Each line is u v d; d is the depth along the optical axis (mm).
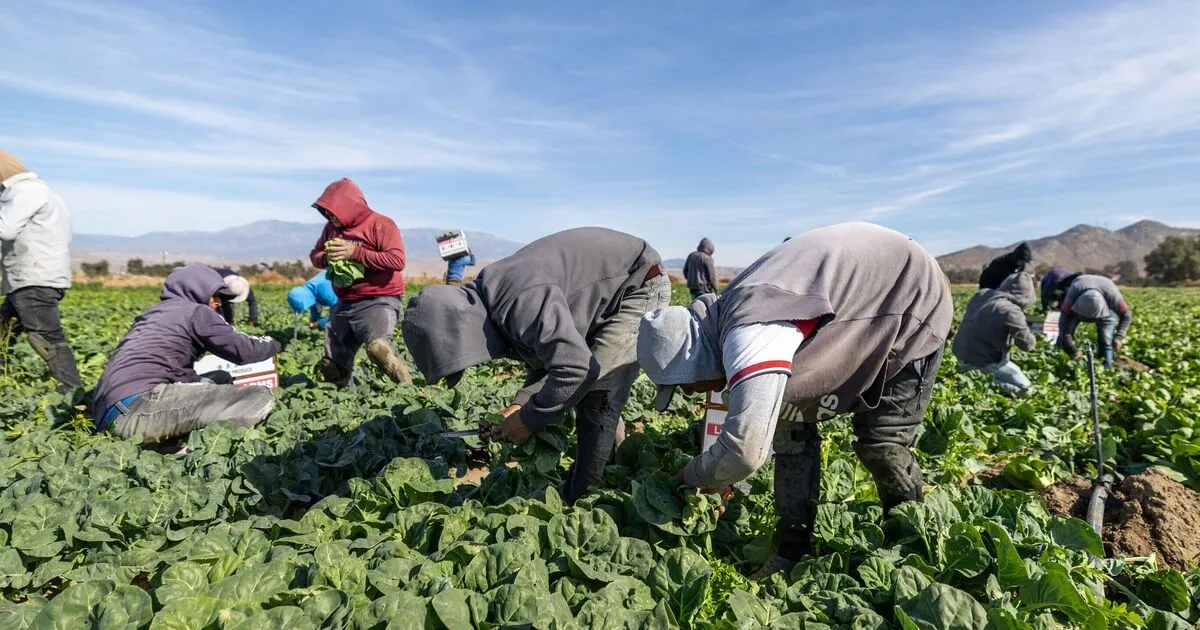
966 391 7297
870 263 2646
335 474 4516
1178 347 12086
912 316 2670
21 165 6367
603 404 3471
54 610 2490
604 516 3070
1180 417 5531
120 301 23609
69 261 6645
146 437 4984
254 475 4145
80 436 5031
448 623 2354
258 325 14109
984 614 2469
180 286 5598
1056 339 10375
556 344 2957
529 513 3287
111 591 2598
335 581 2713
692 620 2613
